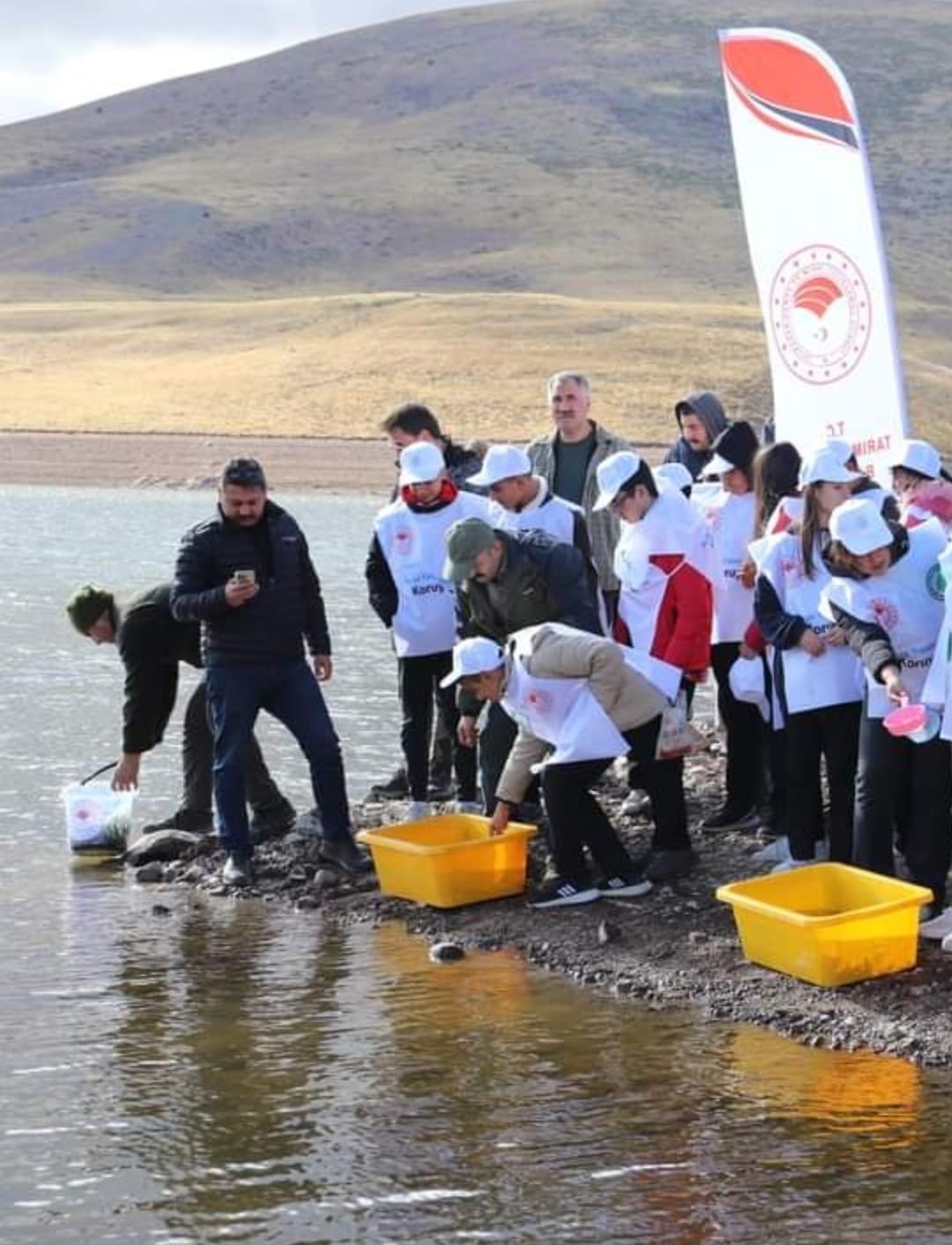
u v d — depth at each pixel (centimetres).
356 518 4016
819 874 832
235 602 941
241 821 982
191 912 934
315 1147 635
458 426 6719
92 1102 674
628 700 881
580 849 905
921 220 16600
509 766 909
